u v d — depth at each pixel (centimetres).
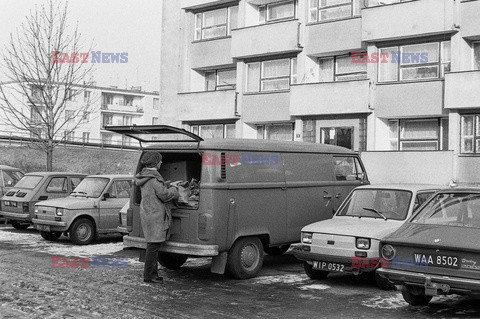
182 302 827
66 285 931
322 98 2541
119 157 4519
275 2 2869
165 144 1062
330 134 2575
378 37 2389
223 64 3031
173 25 3300
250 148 1061
